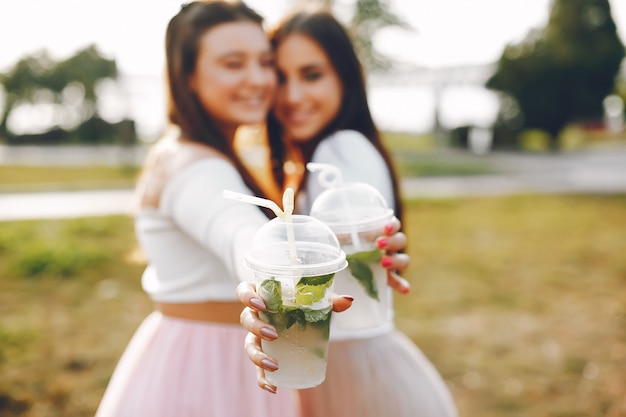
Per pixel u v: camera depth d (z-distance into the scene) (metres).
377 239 1.69
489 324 5.44
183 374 1.95
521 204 11.95
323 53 2.37
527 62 25.16
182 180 1.84
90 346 4.95
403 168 18.11
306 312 1.40
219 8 2.11
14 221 9.74
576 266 7.36
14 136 26.06
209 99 2.12
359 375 2.22
